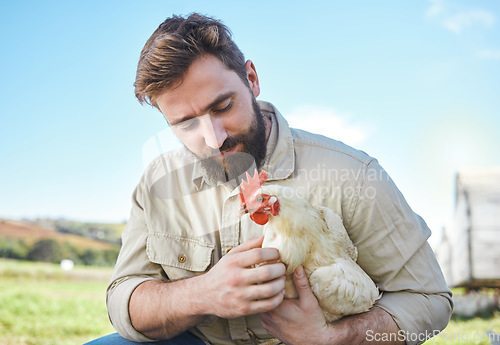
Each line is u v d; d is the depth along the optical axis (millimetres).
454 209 6160
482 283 5477
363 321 1452
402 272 1570
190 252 1683
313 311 1381
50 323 5070
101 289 6883
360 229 1585
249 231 1618
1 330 4789
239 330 1629
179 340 1689
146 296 1538
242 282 1302
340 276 1422
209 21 1542
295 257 1420
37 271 7637
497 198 5766
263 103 1766
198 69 1393
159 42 1430
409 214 1604
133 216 1820
